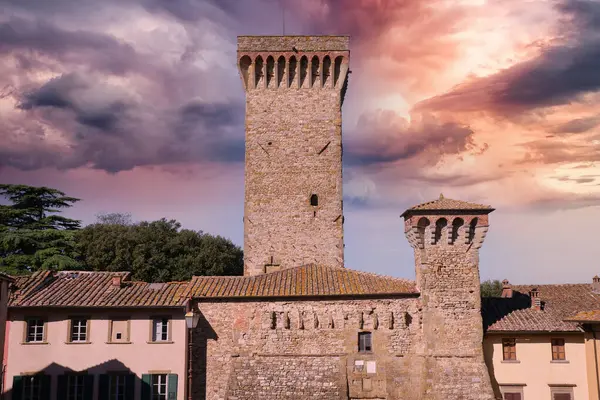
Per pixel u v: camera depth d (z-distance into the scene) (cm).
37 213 7906
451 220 4747
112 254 8144
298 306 4725
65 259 7200
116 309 4562
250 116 6112
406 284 4859
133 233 8394
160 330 4588
